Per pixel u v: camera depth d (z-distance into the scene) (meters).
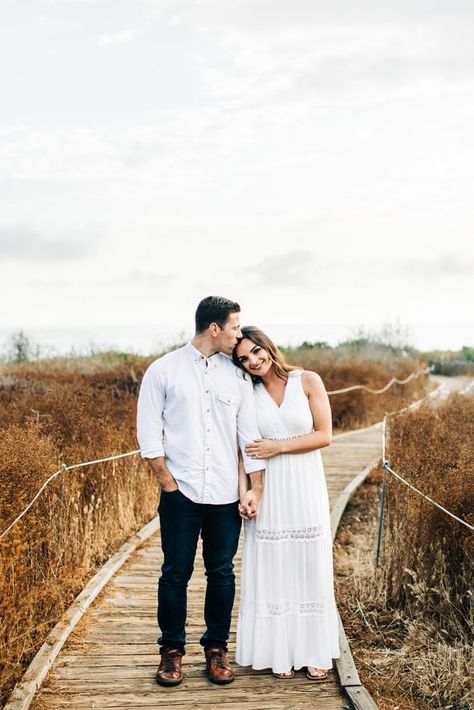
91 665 4.21
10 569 4.14
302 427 4.02
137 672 4.13
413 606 5.30
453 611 4.89
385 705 4.13
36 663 4.04
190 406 3.92
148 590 5.48
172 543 3.96
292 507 4.01
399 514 6.14
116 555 6.19
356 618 5.34
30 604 4.17
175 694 3.88
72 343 20.62
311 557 4.01
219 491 3.95
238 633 4.11
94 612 5.02
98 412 8.84
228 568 4.04
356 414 16.86
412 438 8.19
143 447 3.91
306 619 4.04
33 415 8.44
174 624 4.01
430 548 5.32
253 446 3.97
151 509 7.76
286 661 4.03
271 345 4.06
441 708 4.13
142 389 3.97
